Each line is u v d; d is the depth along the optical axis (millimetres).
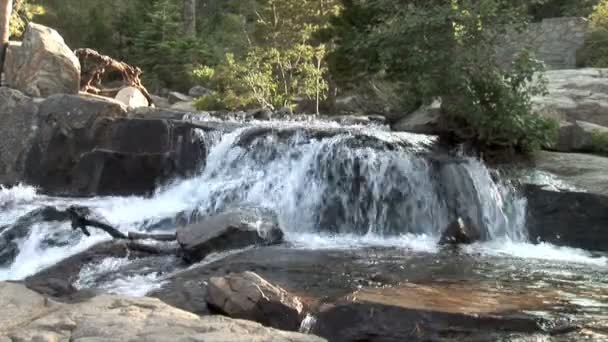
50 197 10453
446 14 10289
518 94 10391
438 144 10297
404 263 7020
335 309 5188
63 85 13594
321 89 16672
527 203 8922
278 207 9359
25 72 13398
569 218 8625
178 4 31016
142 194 10586
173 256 7590
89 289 6328
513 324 4852
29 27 13836
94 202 9797
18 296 5172
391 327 4957
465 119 10586
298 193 9445
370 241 8469
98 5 30156
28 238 8305
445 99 10656
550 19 18609
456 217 9125
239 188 9602
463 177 9281
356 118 12891
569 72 14672
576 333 4734
